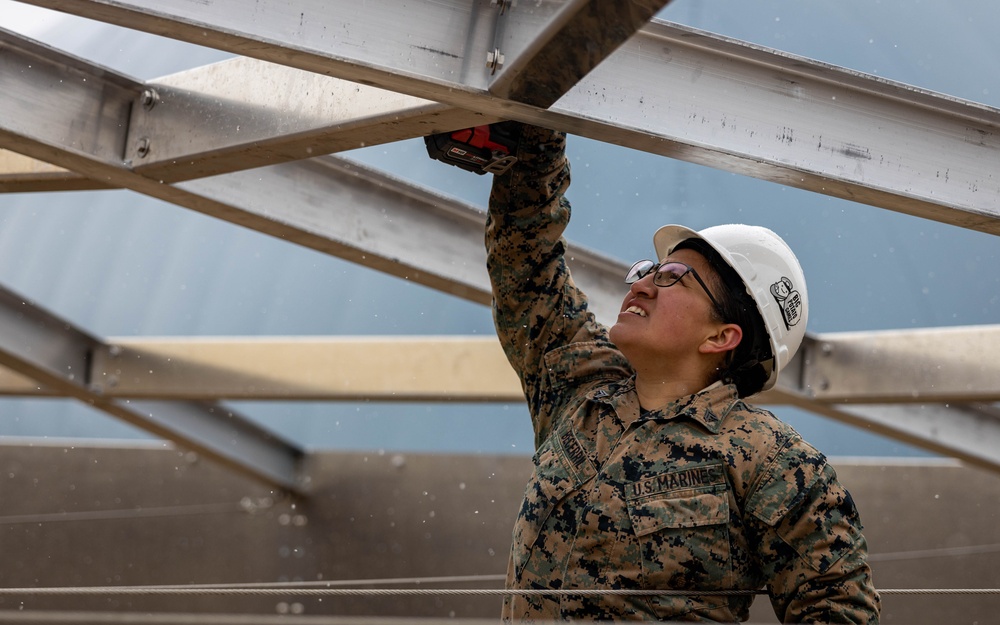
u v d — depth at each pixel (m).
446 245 5.68
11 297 7.86
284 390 8.42
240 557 10.80
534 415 3.31
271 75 4.02
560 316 3.32
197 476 10.98
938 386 6.73
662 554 2.71
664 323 3.08
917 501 10.27
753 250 3.34
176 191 4.70
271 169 5.06
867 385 6.95
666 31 3.44
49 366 8.12
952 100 3.79
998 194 3.83
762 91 3.57
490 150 3.29
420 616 10.55
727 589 2.74
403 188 5.55
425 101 3.30
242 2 3.03
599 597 2.70
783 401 7.24
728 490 2.76
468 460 10.86
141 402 9.25
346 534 10.83
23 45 4.23
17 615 1.87
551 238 3.34
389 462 10.95
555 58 2.93
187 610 10.67
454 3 3.18
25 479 10.95
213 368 8.51
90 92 4.41
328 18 3.10
